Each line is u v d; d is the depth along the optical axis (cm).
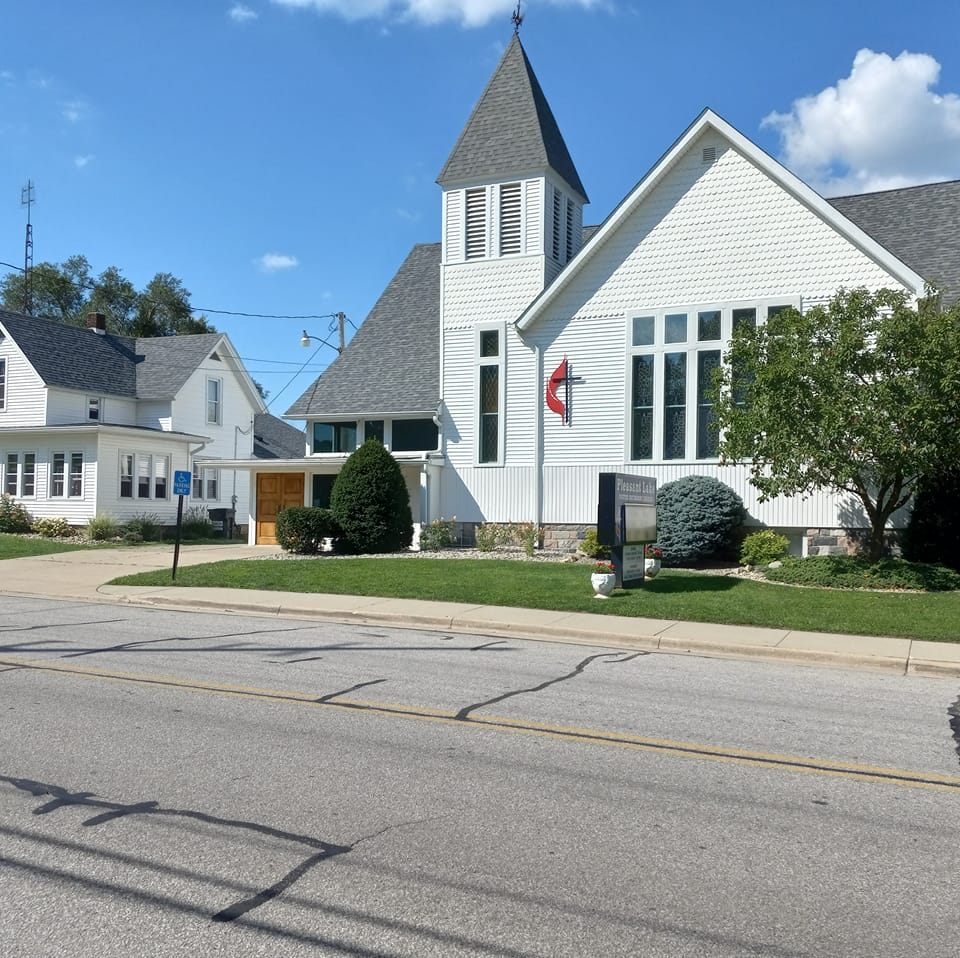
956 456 1566
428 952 391
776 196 2091
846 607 1425
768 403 1580
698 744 725
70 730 735
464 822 541
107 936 402
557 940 402
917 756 703
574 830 532
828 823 551
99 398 3688
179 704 829
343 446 2683
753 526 2075
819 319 1620
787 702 899
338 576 1836
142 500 3512
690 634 1284
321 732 738
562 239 2498
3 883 455
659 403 2191
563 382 2297
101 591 1789
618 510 1611
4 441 3522
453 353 2448
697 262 2164
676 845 512
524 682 967
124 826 529
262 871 469
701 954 392
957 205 2216
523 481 2345
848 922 423
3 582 1941
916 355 1509
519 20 2595
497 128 2467
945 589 1577
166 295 7338
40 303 7056
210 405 4041
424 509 2403
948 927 419
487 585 1689
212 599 1636
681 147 2150
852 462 1562
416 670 1023
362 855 491
